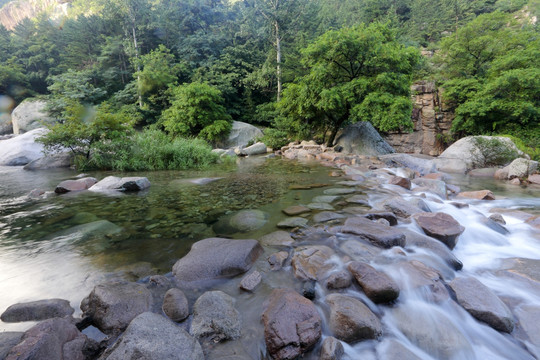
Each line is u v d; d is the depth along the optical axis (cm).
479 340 208
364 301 234
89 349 170
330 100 1281
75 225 407
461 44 2100
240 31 3011
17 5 6506
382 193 599
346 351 185
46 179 847
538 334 206
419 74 2500
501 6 4100
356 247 310
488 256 340
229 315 202
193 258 278
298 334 181
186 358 156
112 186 669
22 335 163
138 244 337
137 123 2430
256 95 2725
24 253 311
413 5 4078
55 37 3466
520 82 1568
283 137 1855
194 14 3578
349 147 1467
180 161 1095
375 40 1268
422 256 311
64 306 206
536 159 1066
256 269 275
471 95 1884
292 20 2422
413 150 2105
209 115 2012
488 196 598
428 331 206
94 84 2852
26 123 2253
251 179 785
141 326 170
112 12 2766
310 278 256
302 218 423
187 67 2738
